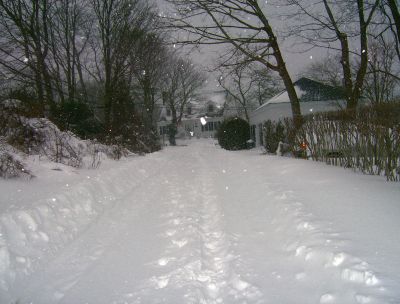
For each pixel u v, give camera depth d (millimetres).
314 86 27859
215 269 4496
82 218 6672
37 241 5078
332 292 3271
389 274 3225
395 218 4645
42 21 23828
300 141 13039
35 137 11625
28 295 3916
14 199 6422
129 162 15062
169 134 57156
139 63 29141
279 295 3547
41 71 18922
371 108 8375
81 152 13617
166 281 4121
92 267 4570
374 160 8227
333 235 4301
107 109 23562
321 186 7074
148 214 7090
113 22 25438
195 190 9508
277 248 4688
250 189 8547
